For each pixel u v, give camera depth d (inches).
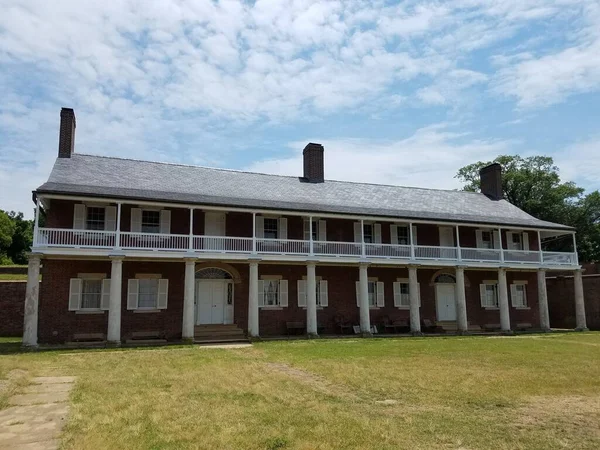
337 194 1205.1
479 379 486.3
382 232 1205.1
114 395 402.0
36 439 280.2
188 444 273.1
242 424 313.4
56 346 818.2
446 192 1439.5
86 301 928.3
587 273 1576.0
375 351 734.5
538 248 1355.8
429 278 1238.3
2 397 387.5
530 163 2155.5
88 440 277.6
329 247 1087.0
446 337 1030.4
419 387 443.2
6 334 1074.7
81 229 908.0
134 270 960.9
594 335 1082.7
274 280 1090.1
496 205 1433.3
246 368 558.3
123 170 1020.5
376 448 269.9
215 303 1041.5
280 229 1093.1
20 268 1498.5
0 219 2429.9
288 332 1073.5
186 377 493.0
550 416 342.0
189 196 957.8
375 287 1182.9
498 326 1277.1
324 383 464.1
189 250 915.4
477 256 1213.1
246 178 1169.4
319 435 291.3
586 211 2052.2
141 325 951.6
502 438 291.1
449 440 285.6
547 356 677.9
